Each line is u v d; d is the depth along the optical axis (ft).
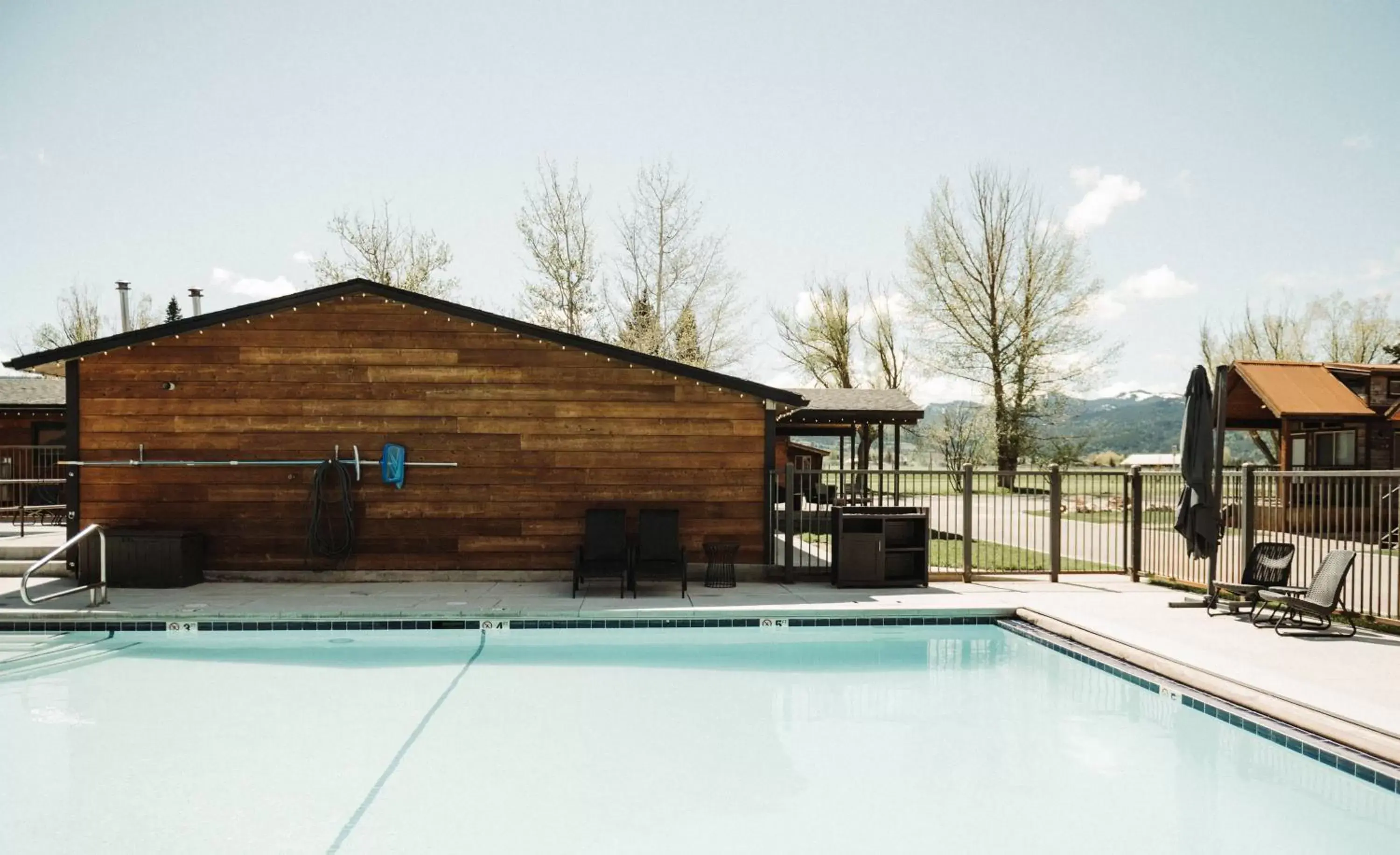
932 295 132.26
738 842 15.02
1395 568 38.99
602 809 16.43
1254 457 137.08
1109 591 34.55
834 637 30.12
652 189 112.16
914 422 77.87
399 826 15.66
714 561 36.76
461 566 36.40
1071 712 22.21
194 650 28.09
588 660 27.07
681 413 36.88
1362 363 128.88
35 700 23.08
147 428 35.73
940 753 19.26
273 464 35.83
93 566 34.40
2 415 64.34
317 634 29.37
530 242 107.34
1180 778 17.78
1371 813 15.83
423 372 36.29
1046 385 128.57
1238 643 24.54
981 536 63.93
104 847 14.71
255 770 18.35
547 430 36.60
